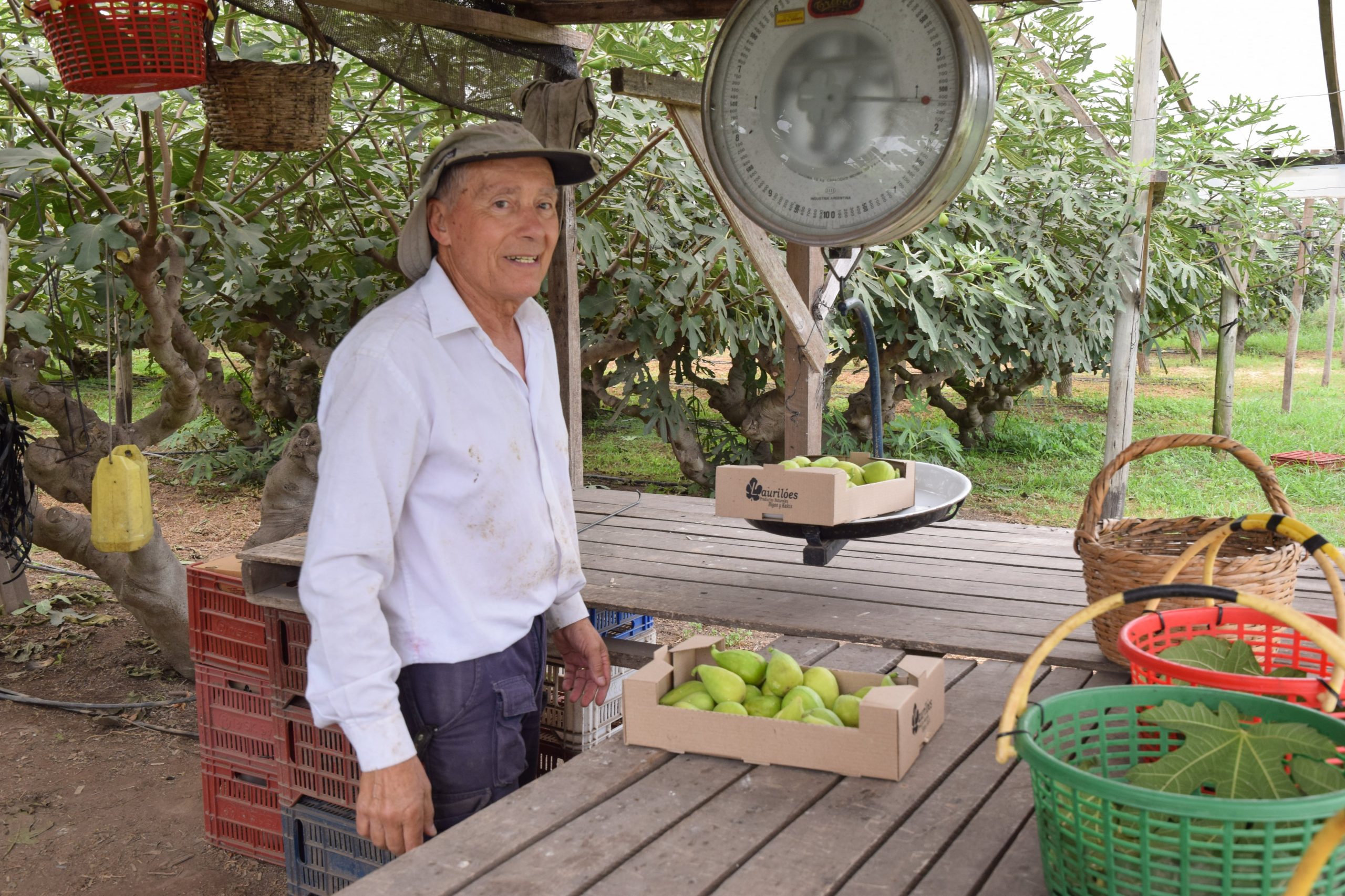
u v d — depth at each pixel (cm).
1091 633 264
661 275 657
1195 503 810
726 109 272
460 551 194
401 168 630
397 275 629
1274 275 1127
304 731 329
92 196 445
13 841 370
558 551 215
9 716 471
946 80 240
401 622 195
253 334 747
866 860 162
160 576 494
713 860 162
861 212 256
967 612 287
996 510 806
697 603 298
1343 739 134
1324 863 108
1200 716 139
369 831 183
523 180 191
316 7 365
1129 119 801
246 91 321
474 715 199
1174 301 966
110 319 425
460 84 398
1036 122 719
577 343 445
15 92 375
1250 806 117
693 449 785
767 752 192
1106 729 153
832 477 253
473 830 172
